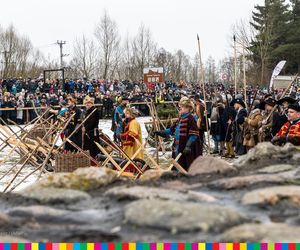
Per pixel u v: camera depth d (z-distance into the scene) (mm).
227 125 16422
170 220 3377
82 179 4621
